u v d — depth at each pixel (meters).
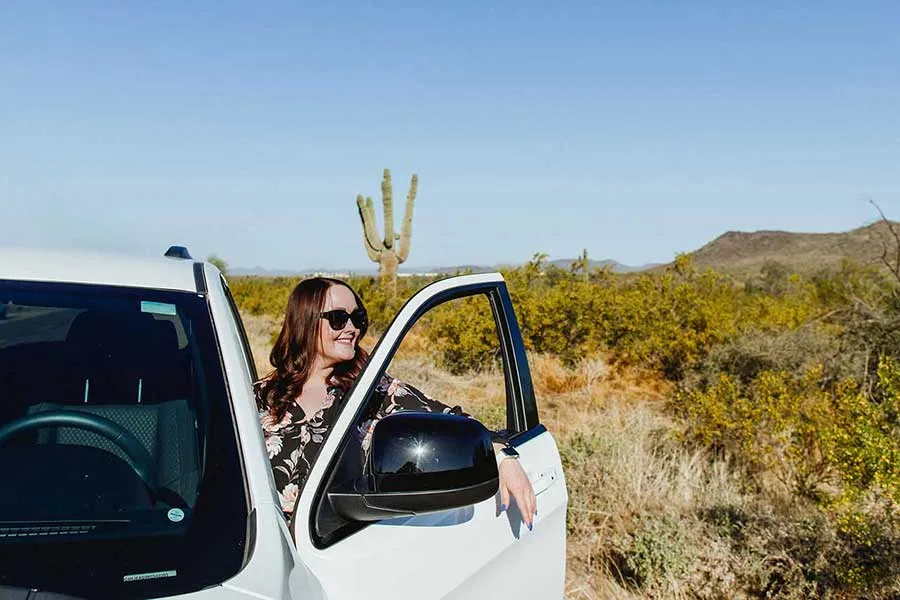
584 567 4.93
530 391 3.10
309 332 2.58
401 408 2.63
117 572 1.49
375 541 2.07
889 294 10.22
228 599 1.44
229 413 1.95
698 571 4.58
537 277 17.27
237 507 1.72
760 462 6.38
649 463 6.29
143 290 2.21
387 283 19.62
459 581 2.23
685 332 12.68
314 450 2.50
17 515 1.64
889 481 4.16
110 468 1.80
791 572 4.45
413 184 21.23
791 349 10.63
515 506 2.64
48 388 1.97
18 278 2.14
